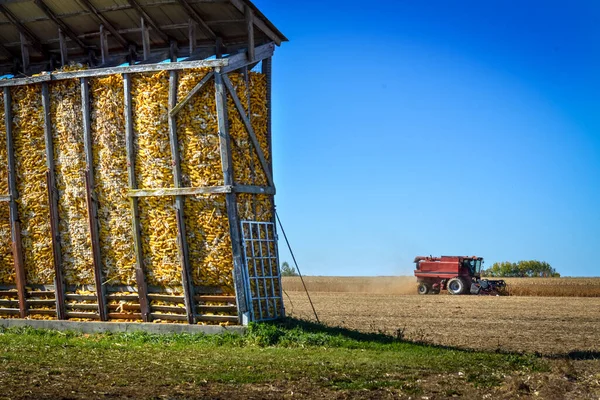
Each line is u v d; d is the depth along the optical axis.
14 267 21.59
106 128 20.08
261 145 20.42
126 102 19.69
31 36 22.00
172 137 19.16
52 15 21.02
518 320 26.19
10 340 18.31
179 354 16.08
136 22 20.70
